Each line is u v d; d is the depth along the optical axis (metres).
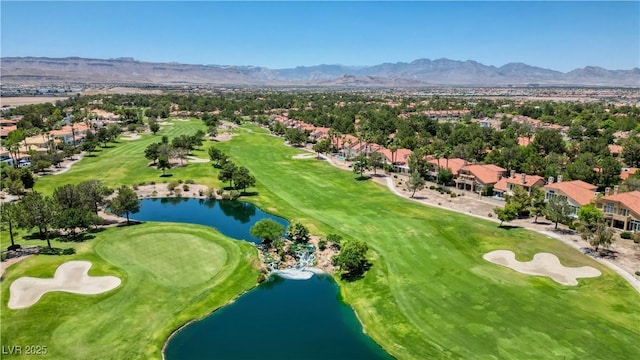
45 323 51.09
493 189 106.69
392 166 135.00
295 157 157.50
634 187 94.56
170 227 83.56
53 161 134.88
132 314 54.38
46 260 65.75
